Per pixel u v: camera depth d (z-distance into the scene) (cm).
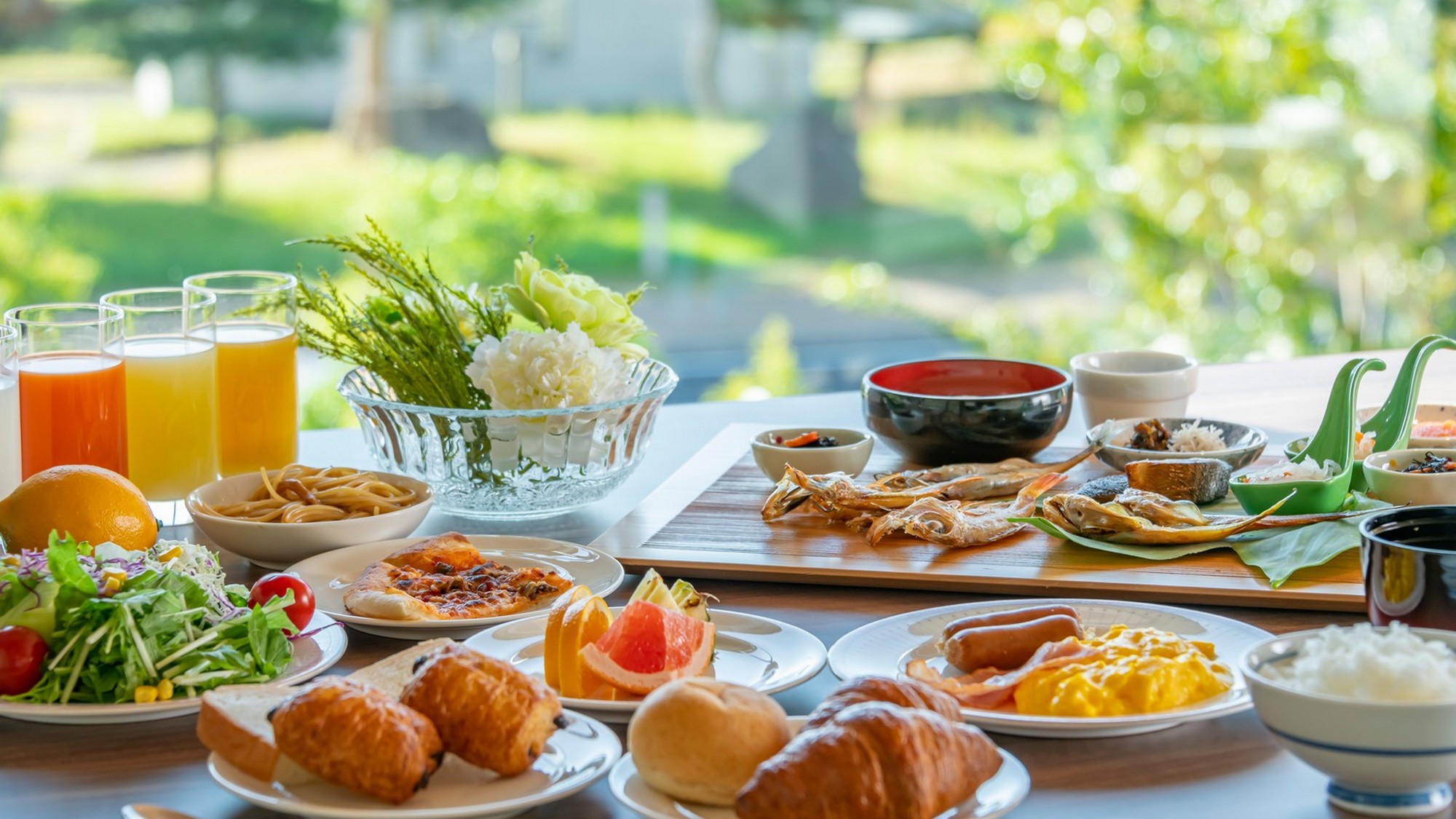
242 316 174
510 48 1080
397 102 1042
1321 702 88
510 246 979
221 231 1002
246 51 998
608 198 1103
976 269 1082
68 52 971
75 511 134
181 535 160
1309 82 655
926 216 1094
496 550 148
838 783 84
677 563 144
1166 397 182
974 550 146
